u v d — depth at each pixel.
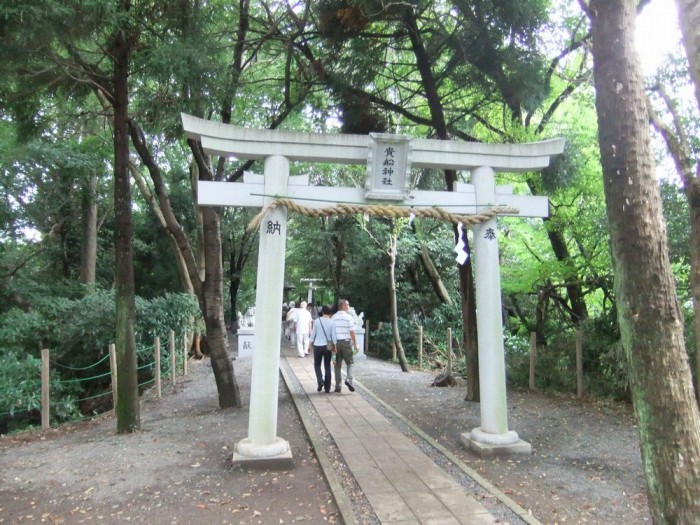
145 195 14.50
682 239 7.78
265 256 5.50
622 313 2.64
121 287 7.04
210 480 5.00
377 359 16.12
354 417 7.60
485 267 6.10
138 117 8.00
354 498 4.54
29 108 8.04
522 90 8.44
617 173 2.65
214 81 7.09
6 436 7.45
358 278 18.97
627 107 2.66
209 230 8.61
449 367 10.79
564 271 10.07
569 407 8.15
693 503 2.42
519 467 5.41
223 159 8.88
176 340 12.70
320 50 9.33
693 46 4.00
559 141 6.23
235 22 9.26
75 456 5.91
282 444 5.50
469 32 8.19
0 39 5.69
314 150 5.71
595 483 4.93
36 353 11.05
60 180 13.84
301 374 11.98
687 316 7.83
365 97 9.17
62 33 5.78
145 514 4.26
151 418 8.24
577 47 9.62
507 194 6.26
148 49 6.95
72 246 16.64
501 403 5.97
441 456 5.79
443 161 6.09
